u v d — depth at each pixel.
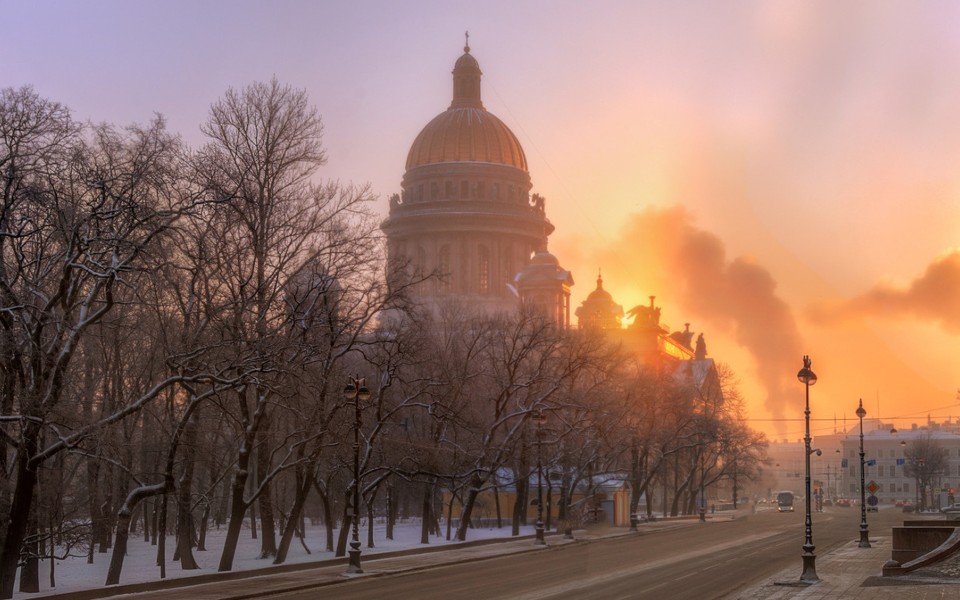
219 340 49.56
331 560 53.94
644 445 99.06
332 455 59.81
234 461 61.25
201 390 51.56
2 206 43.19
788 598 37.28
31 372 40.75
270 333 50.91
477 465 71.81
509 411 81.94
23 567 44.47
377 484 63.12
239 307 50.22
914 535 49.56
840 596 37.59
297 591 42.09
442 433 71.50
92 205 42.56
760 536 84.12
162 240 49.16
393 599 37.94
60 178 43.81
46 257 44.44
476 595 39.06
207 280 49.56
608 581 44.59
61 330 41.25
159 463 58.09
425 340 69.25
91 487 52.69
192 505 59.12
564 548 71.19
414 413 71.94
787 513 154.88
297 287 51.94
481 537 82.88
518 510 82.62
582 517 97.25
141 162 46.12
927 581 41.59
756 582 43.84
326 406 56.28
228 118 52.09
